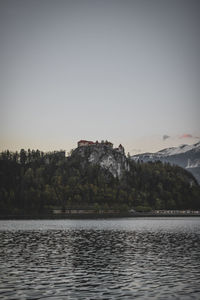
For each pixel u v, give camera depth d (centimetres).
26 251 7338
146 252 7169
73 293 4059
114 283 4516
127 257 6525
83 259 6306
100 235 11475
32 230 14112
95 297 3906
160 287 4316
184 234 11806
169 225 18312
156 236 11006
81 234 11944
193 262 5953
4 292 4084
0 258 6384
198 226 17175
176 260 6162
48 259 6288
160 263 5875
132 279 4731
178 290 4181
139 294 4022
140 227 16362
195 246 8150
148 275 4962
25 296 3931
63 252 7188
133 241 9412
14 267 5525
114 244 8662
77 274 5034
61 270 5303
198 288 4266
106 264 5800
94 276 4906
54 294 4019
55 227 16462
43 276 4900
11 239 10000
